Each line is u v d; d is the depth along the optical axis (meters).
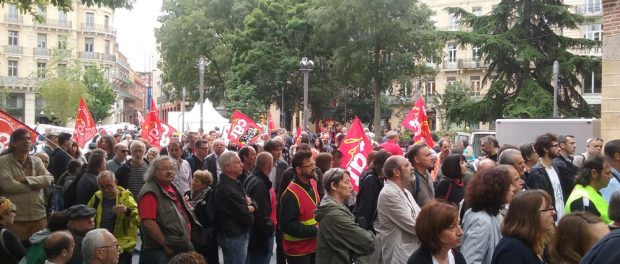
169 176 6.48
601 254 3.18
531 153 8.05
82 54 74.38
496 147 9.82
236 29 46.06
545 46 29.59
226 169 7.19
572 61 28.22
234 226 7.12
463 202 5.70
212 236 7.20
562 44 29.41
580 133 16.80
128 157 10.92
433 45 39.84
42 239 5.83
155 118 16.00
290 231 6.82
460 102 32.00
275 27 44.66
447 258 4.20
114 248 5.15
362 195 7.20
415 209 5.94
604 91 12.77
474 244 4.83
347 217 5.90
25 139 7.48
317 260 6.02
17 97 68.00
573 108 29.39
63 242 5.14
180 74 52.09
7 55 66.88
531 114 27.62
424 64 43.28
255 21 44.69
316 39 44.31
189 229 6.72
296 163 6.94
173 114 34.84
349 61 41.56
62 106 52.59
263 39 45.16
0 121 9.16
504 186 4.89
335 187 6.00
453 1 55.84
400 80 41.38
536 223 4.05
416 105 13.42
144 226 6.34
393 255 5.70
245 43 45.12
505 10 29.95
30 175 7.65
